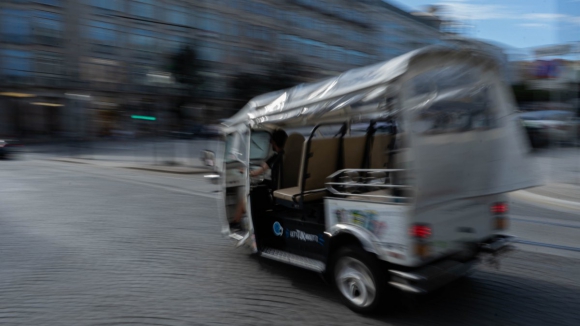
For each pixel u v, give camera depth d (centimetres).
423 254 346
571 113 1983
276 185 529
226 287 458
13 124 3544
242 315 391
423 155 351
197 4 3978
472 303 408
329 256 412
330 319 381
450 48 359
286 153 525
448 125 372
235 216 588
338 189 442
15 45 3388
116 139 3706
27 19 3403
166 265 527
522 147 424
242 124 541
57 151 2833
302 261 451
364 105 438
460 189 377
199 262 538
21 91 3456
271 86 3631
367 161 503
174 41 3953
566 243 604
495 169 404
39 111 3616
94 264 531
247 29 4284
